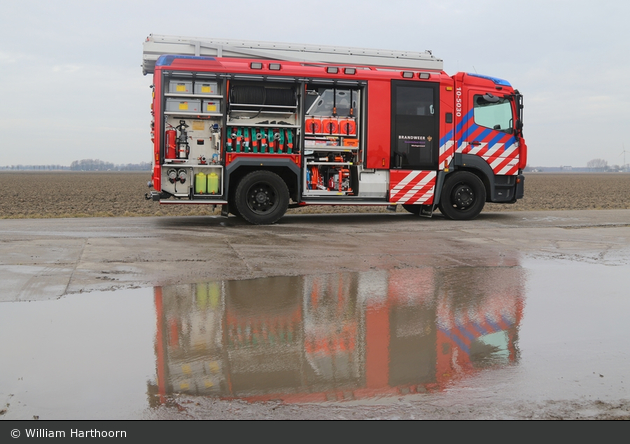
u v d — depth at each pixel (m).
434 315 5.49
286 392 3.64
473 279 7.17
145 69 13.07
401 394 3.62
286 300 6.04
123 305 5.73
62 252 8.47
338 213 17.19
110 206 25.80
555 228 12.41
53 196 37.19
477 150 14.27
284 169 13.23
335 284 6.83
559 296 6.28
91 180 89.31
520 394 3.63
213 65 12.35
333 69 13.04
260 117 12.91
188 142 12.51
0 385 3.71
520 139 14.68
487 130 14.32
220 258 8.32
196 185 12.62
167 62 12.19
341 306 5.82
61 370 3.97
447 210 14.33
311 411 3.38
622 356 4.34
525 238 10.80
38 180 88.88
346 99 13.38
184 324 5.12
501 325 5.15
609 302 6.01
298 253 8.89
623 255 8.98
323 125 13.15
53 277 6.82
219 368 4.05
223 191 12.75
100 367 4.04
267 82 12.76
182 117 12.45
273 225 12.85
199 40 13.16
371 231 11.74
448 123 13.96
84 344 4.53
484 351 4.45
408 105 13.64
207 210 19.38
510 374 3.96
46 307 5.59
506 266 8.05
